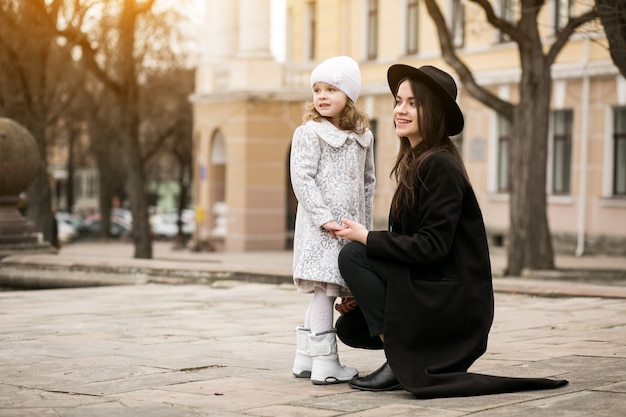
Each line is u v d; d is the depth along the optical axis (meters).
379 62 32.84
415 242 5.27
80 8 24.08
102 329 8.45
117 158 51.19
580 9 24.97
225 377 6.05
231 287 12.73
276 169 34.31
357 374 5.88
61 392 5.57
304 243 5.79
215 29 36.75
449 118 5.49
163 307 10.28
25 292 12.09
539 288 11.70
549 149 26.77
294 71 34.62
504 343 7.53
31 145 16.12
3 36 25.00
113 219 61.28
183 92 44.62
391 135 32.44
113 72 38.47
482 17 28.34
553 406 4.89
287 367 6.45
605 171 25.36
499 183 28.61
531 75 18.70
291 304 10.57
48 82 31.44
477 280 5.35
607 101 25.27
